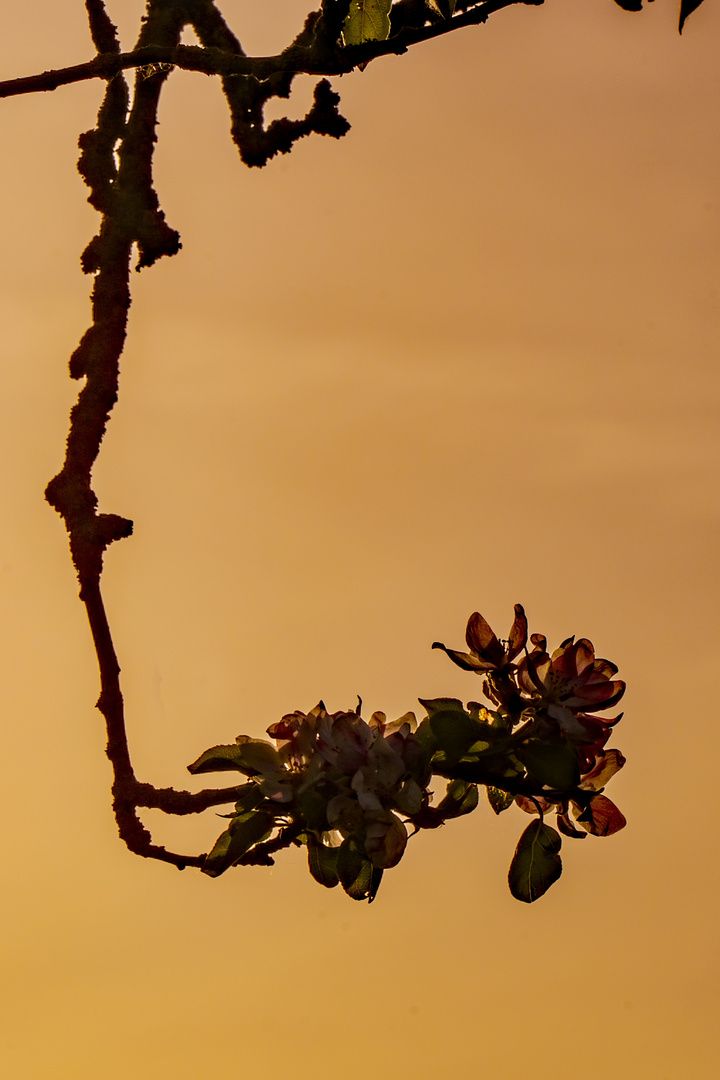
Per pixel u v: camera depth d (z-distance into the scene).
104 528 1.57
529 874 1.61
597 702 1.60
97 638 1.57
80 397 1.59
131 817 1.57
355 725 1.59
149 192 1.60
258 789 1.58
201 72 1.60
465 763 1.59
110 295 1.59
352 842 1.58
